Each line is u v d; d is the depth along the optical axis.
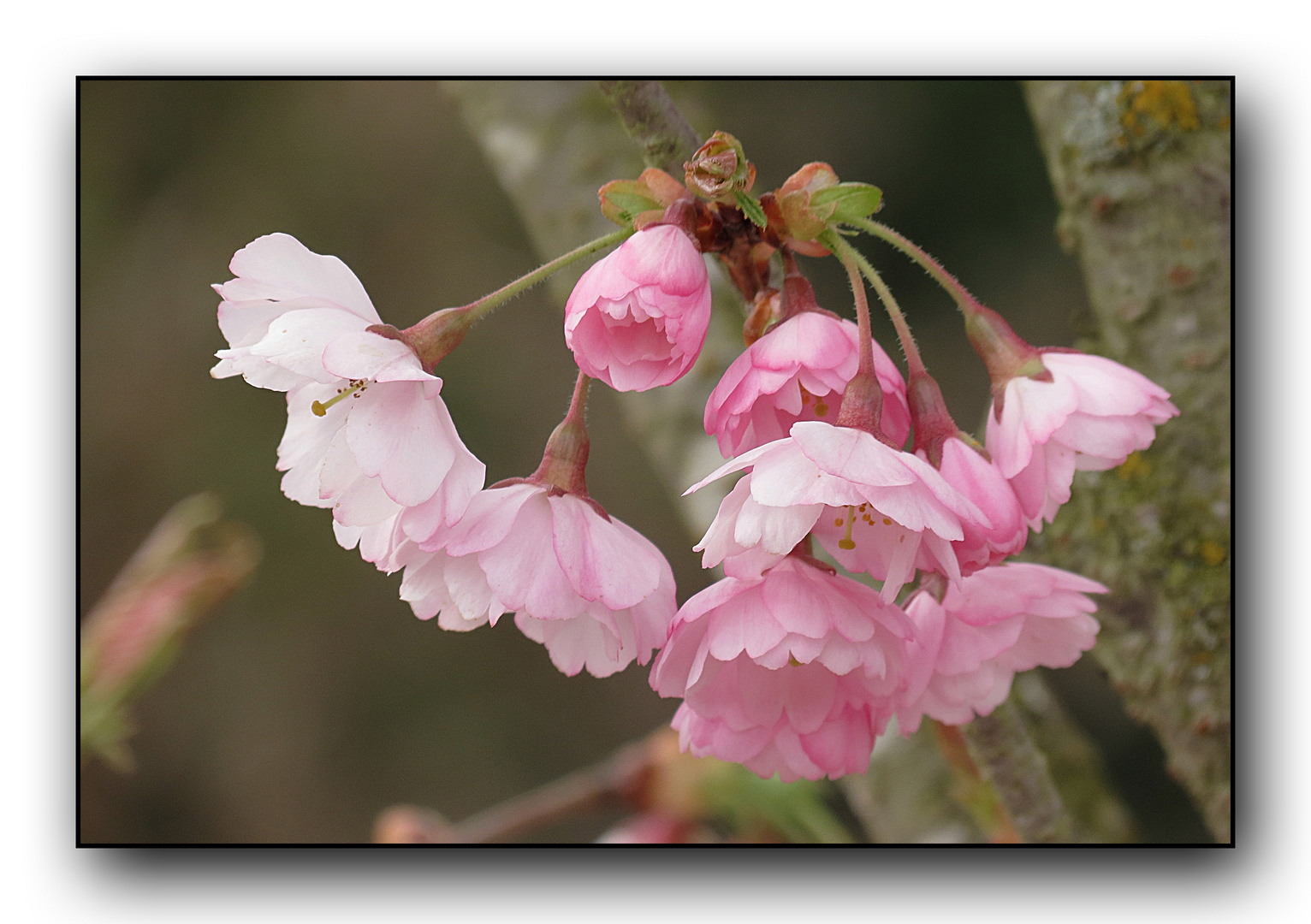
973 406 1.97
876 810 1.12
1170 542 1.11
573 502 1.03
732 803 1.13
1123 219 1.12
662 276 1.02
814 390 1.02
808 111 2.07
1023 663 1.06
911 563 1.02
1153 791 1.80
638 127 1.05
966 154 2.01
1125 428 1.03
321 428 1.04
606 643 1.03
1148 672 1.11
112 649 1.08
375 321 1.03
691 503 1.13
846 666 1.02
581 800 1.13
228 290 1.03
